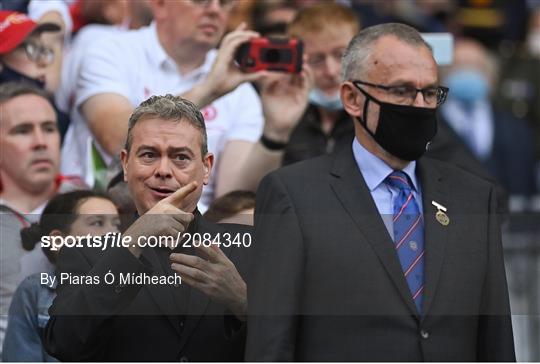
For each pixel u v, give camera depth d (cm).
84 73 1936
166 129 1441
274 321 1362
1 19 1973
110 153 1856
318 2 2234
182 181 1441
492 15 2831
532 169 2727
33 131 1855
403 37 1452
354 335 1373
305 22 1955
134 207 1587
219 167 1909
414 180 1462
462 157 1875
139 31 1977
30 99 1859
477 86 2741
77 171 1936
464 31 2819
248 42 1864
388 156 1450
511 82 2786
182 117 1452
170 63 1958
